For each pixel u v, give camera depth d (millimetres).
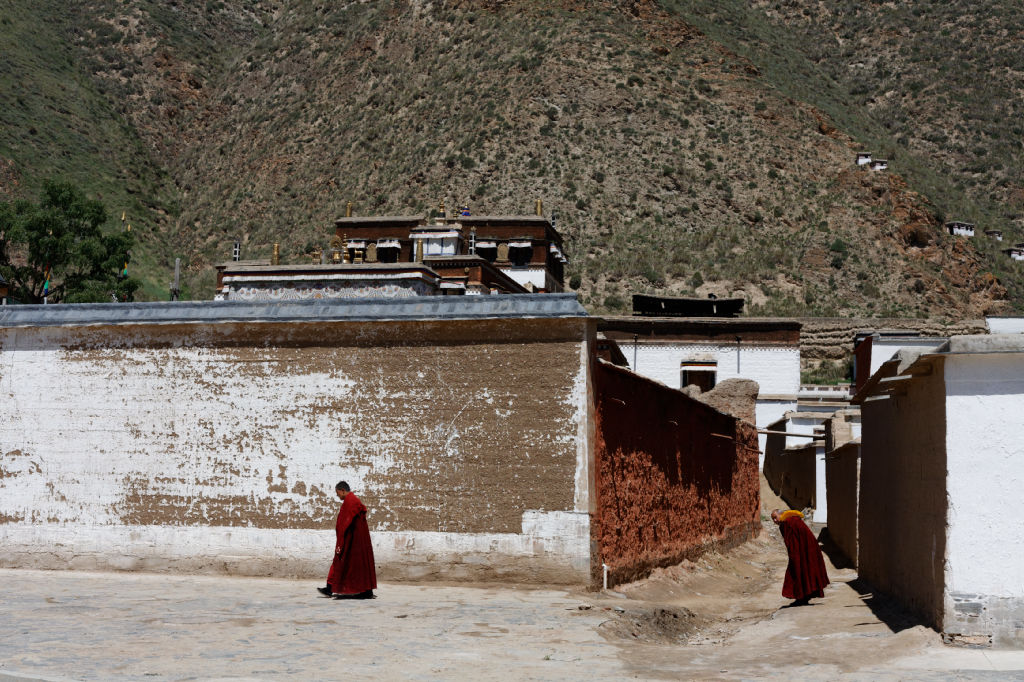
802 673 8461
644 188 76062
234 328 13602
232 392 13531
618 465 13695
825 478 27375
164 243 78250
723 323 42438
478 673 7859
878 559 14305
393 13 101438
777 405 39844
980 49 113438
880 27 118125
